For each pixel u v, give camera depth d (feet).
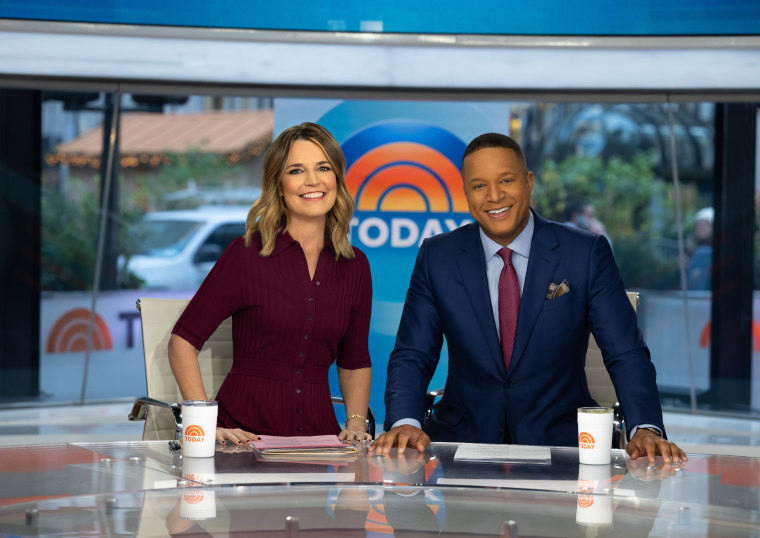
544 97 20.25
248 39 15.76
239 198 22.02
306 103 20.06
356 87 19.80
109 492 5.00
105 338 22.24
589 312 8.30
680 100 20.47
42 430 18.65
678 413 21.81
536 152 21.09
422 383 8.26
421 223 18.76
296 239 8.15
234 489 5.10
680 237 21.45
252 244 8.11
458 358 8.45
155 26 15.53
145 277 22.24
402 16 15.81
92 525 4.46
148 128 21.45
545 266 8.29
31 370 21.71
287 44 16.10
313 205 7.92
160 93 20.21
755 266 21.02
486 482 5.34
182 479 5.31
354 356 8.59
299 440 6.70
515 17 15.84
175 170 21.77
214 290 8.07
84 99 21.15
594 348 9.34
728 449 17.42
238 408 8.00
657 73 18.33
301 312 8.01
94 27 15.39
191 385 8.01
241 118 21.24
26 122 21.04
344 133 19.85
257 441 6.60
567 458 6.17
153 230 22.08
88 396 22.16
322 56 17.03
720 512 4.78
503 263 8.48
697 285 21.53
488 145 8.25
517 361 8.18
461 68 17.88
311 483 5.24
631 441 6.58
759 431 19.52
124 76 19.63
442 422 8.55
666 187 21.38
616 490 5.21
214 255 22.31
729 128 20.90
